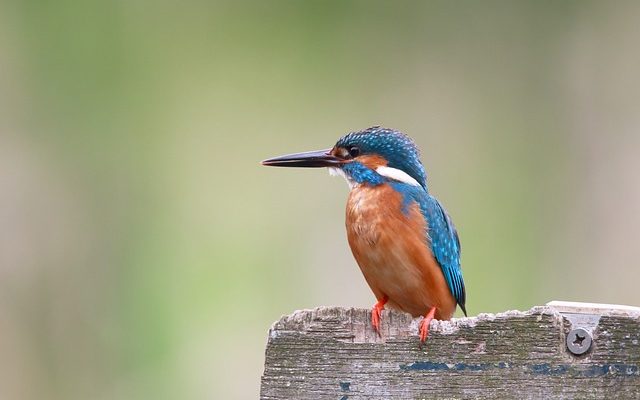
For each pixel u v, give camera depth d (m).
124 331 15.26
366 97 16.50
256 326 15.03
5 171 15.59
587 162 15.70
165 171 16.12
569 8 15.99
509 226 15.66
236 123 16.50
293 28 16.41
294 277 15.32
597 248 15.11
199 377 14.60
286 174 16.22
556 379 6.25
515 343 6.29
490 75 16.33
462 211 15.83
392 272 7.91
